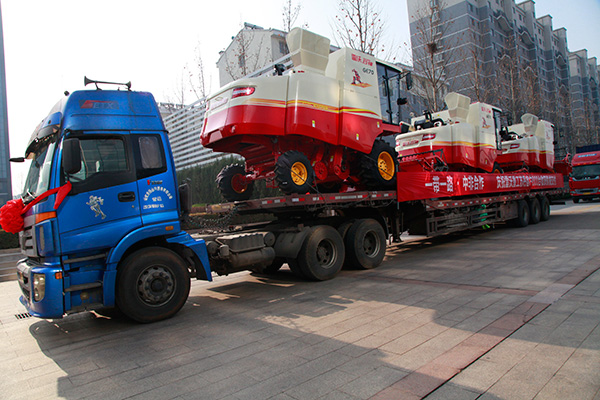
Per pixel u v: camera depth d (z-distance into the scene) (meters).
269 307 5.55
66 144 4.40
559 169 17.17
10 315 6.24
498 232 12.43
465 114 11.45
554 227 12.45
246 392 3.02
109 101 5.09
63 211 4.55
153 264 5.04
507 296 5.15
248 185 8.38
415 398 2.76
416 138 11.27
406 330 4.18
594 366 3.06
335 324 4.56
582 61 82.12
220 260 6.37
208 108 7.17
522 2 64.50
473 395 2.76
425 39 21.38
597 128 57.62
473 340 3.77
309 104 6.81
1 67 38.31
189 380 3.32
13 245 12.08
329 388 3.00
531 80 33.03
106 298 4.70
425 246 10.71
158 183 5.22
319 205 6.96
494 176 11.56
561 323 4.02
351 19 15.30
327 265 7.18
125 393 3.15
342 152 7.59
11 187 32.91
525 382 2.89
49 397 3.19
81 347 4.38
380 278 6.94
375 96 8.13
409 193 8.70
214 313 5.42
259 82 6.52
